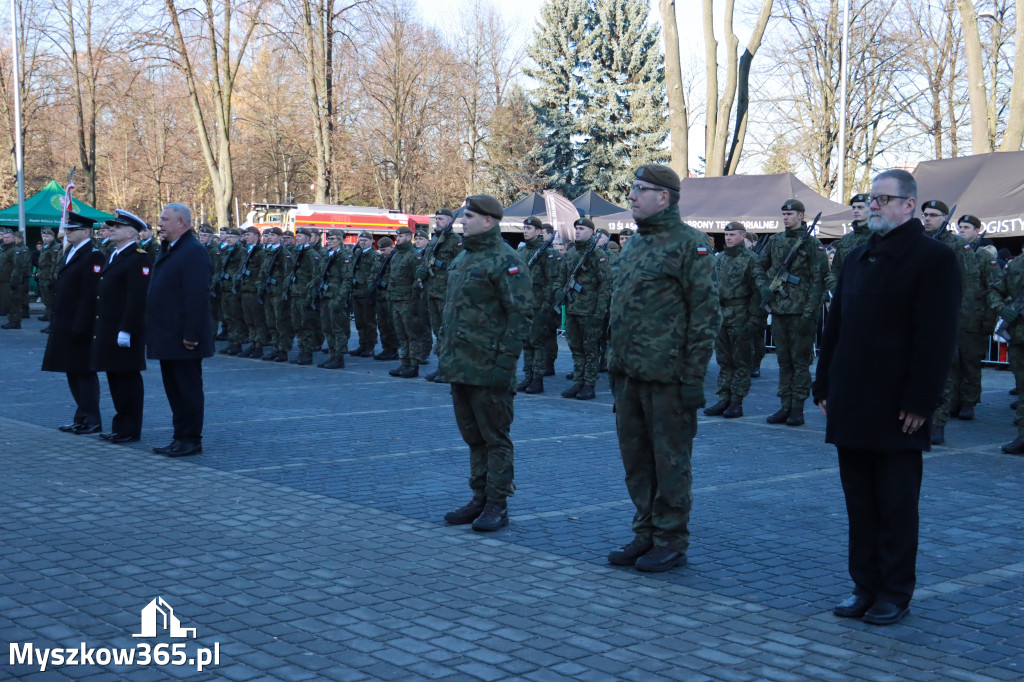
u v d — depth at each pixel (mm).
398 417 10492
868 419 4492
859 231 10133
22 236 28078
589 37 48750
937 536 6082
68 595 4793
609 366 5453
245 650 4113
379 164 45312
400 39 42969
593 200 25281
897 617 4508
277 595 4824
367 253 16969
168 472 7672
